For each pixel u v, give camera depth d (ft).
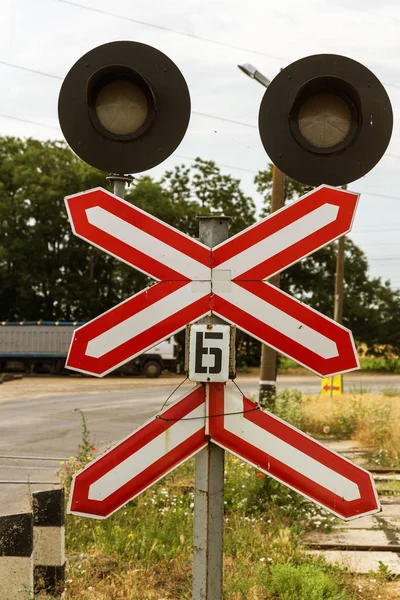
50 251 166.81
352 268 195.42
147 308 9.45
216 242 9.58
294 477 9.11
